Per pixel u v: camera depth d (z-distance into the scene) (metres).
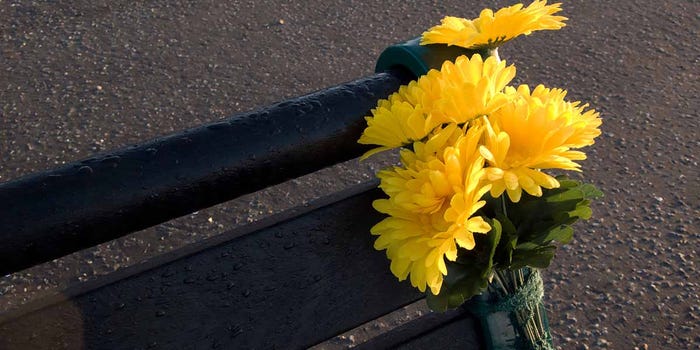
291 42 2.45
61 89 2.27
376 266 1.05
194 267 0.99
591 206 1.85
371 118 0.98
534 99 0.97
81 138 2.10
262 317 1.00
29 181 0.91
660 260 1.71
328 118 1.00
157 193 0.93
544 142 0.93
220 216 1.85
